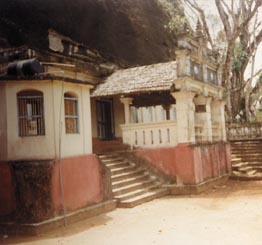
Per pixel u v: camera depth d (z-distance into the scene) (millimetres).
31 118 9992
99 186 11594
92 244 8039
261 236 7898
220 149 18188
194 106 16766
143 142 15766
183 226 9258
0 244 8414
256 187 15445
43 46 17391
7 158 9828
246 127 25203
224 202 12359
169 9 27625
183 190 14586
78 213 10383
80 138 11055
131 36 23141
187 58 14680
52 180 9633
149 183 14648
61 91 10250
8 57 13523
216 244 7520
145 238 8305
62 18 17984
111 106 19078
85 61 19297
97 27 20469
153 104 18625
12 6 16156
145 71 17391
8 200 9578
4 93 9914
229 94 25375
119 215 11078
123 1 22312
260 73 29266
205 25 25875
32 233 9070
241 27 22938
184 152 14672
